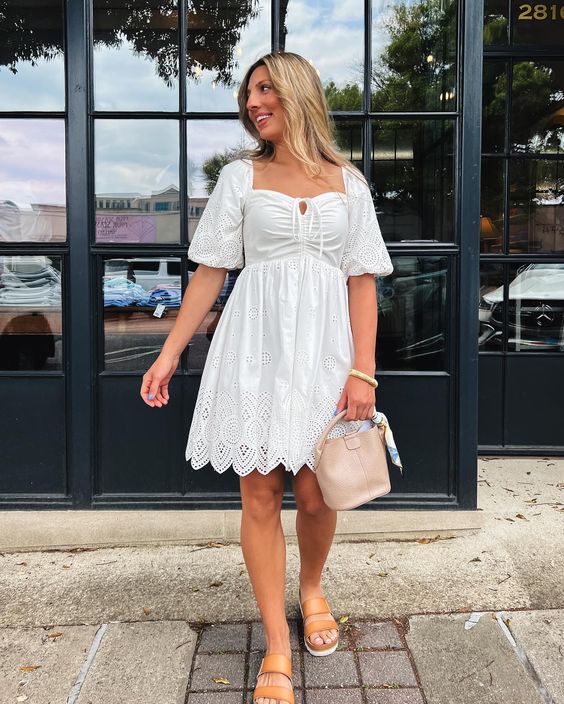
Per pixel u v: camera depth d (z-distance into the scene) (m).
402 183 2.70
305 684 1.79
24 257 2.69
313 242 1.67
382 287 2.71
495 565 2.46
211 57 2.69
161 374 1.73
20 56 2.65
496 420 3.86
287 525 2.65
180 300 2.72
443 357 2.72
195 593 2.29
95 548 2.66
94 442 2.71
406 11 2.66
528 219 3.81
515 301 3.83
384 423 1.74
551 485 3.35
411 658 1.90
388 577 2.38
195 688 1.79
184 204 2.71
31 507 2.71
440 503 2.72
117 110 2.69
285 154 1.71
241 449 1.65
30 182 2.69
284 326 1.66
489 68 3.73
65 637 2.04
